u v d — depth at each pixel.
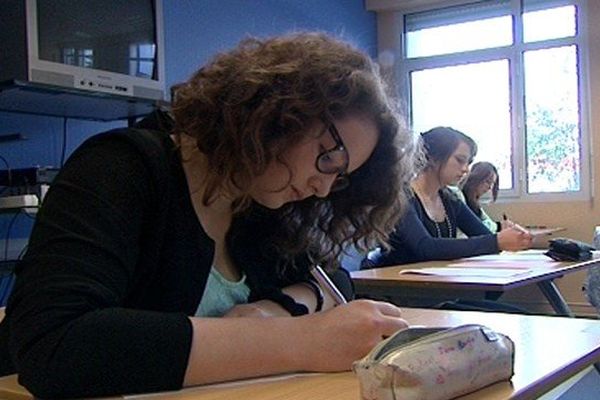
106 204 0.78
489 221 4.05
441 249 2.65
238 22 4.36
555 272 2.14
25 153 3.01
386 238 1.17
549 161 5.18
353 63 0.88
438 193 3.08
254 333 0.73
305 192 0.89
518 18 5.23
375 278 2.07
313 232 1.10
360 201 1.09
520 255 2.69
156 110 0.99
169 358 0.68
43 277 0.71
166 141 0.90
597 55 4.97
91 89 2.67
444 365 0.63
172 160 0.89
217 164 0.86
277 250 1.06
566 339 0.88
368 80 0.87
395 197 1.11
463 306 2.06
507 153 5.33
